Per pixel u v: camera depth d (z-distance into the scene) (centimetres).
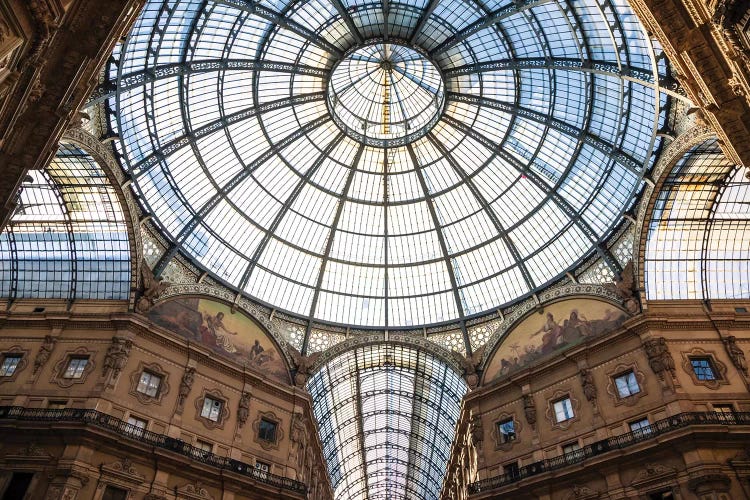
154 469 2477
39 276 2967
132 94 2581
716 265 2947
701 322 2731
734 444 2255
